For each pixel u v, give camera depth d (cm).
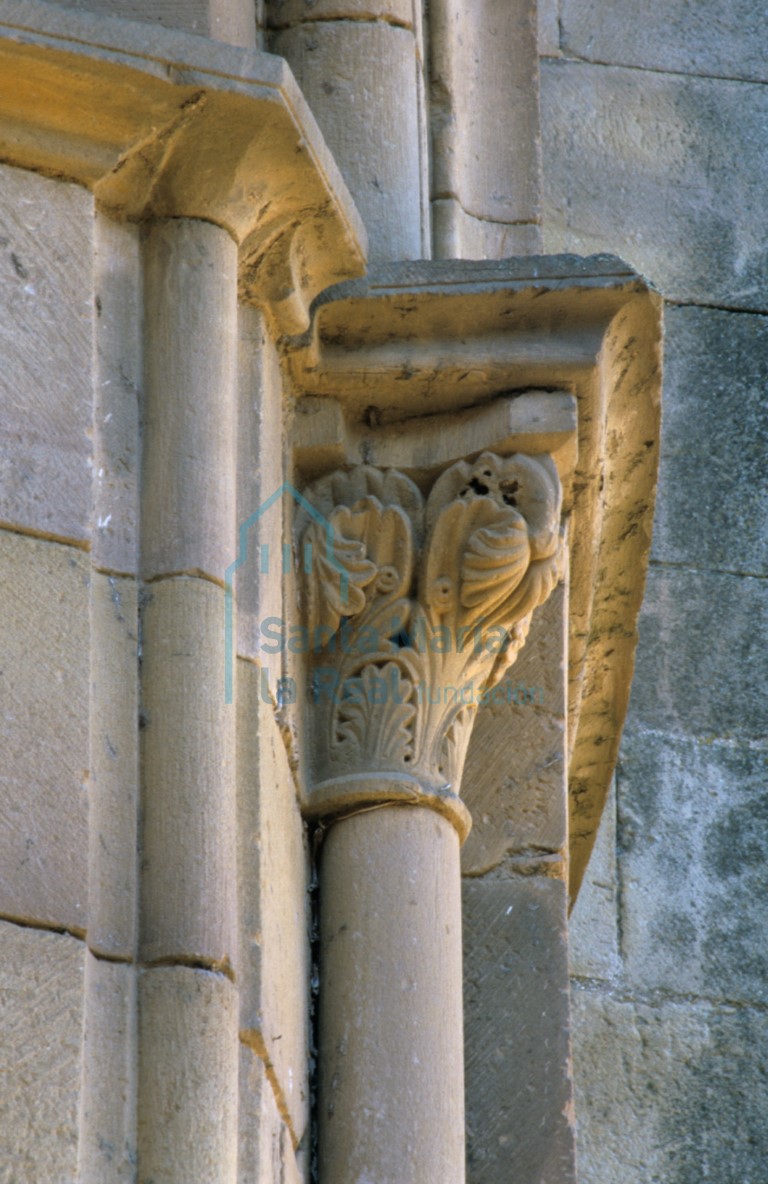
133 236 972
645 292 1073
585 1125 1340
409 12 1184
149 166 965
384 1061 993
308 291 1039
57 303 930
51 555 893
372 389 1077
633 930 1397
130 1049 842
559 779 1143
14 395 907
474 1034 1100
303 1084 980
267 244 1006
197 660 902
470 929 1116
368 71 1163
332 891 1025
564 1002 1105
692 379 1540
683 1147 1343
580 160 1572
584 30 1609
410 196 1154
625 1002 1377
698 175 1586
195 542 920
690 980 1391
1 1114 808
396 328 1073
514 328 1080
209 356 955
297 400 1077
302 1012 989
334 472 1077
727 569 1496
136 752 889
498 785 1141
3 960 827
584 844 1345
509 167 1251
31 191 942
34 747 862
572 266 1074
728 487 1518
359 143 1152
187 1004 849
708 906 1411
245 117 954
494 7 1290
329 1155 982
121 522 920
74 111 945
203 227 973
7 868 841
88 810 863
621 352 1101
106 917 859
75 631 886
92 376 927
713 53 1622
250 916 905
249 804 923
